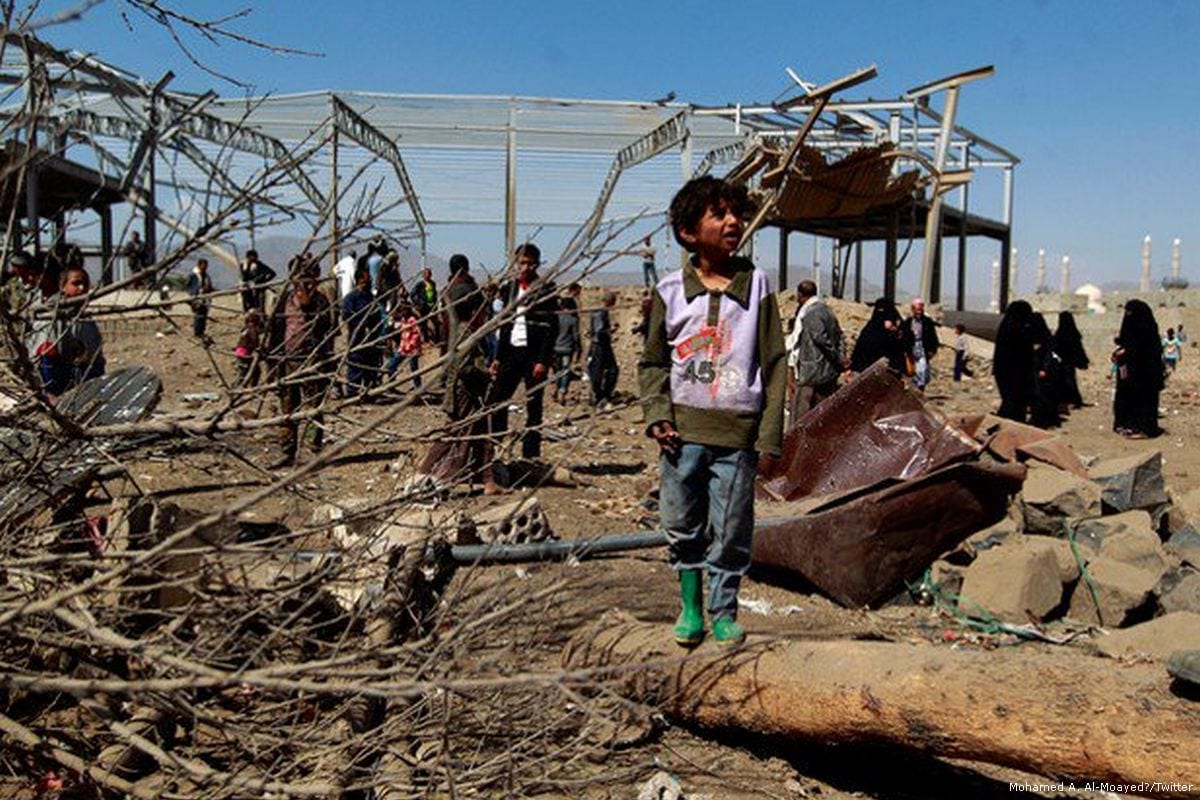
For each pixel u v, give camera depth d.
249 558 3.09
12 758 2.97
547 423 3.38
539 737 3.27
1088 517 6.68
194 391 12.77
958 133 32.78
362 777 2.98
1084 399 18.98
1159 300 35.53
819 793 3.57
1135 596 5.66
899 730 3.29
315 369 3.38
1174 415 16.80
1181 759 2.82
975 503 5.63
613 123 21.50
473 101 20.94
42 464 3.28
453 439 3.26
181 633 3.36
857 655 3.50
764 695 3.56
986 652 3.39
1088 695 3.02
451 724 3.15
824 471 6.85
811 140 23.89
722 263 3.79
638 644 3.92
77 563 2.63
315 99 18.27
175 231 3.04
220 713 3.31
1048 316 32.12
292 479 2.14
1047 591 5.66
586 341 16.55
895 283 26.25
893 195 22.97
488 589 3.54
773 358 3.73
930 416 6.67
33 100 2.62
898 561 5.66
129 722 3.14
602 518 7.29
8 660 3.26
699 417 3.73
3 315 2.77
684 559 3.87
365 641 3.54
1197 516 7.45
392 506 3.59
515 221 22.41
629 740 3.66
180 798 2.62
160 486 6.87
